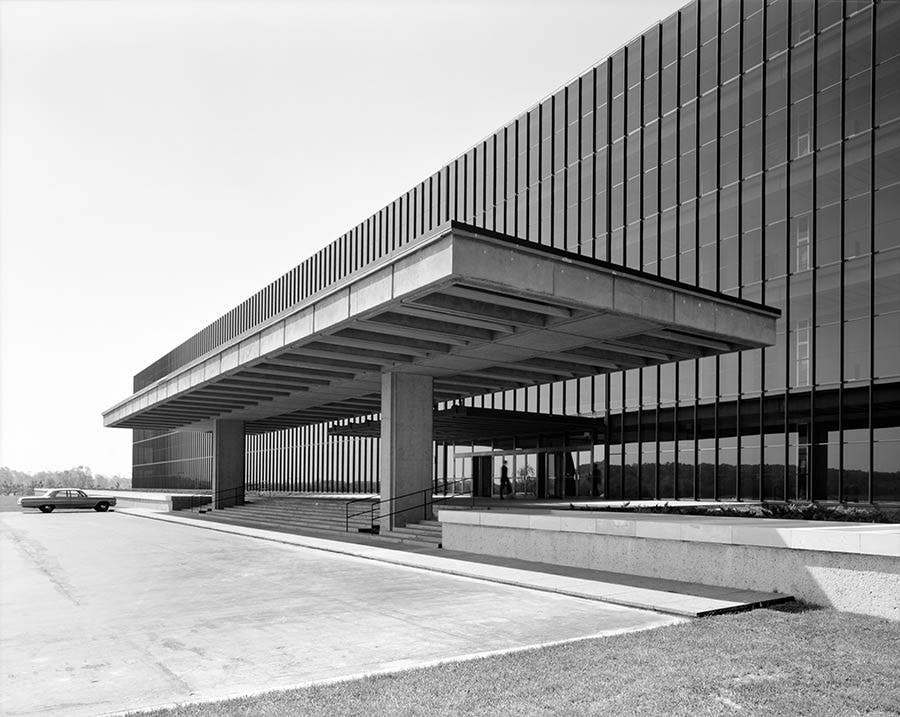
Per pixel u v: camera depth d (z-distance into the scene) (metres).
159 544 23.70
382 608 11.84
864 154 27.19
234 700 7.01
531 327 18.17
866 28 27.42
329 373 26.12
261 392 30.94
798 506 23.48
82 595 13.97
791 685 7.22
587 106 38.41
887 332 26.08
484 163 45.09
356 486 54.12
